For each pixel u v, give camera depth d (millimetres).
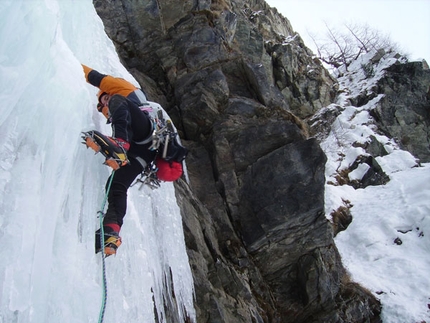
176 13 9430
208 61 9312
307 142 8477
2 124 2256
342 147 16281
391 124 17891
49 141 2518
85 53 3822
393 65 19859
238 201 8188
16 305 1907
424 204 13141
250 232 8023
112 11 8797
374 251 12070
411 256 11758
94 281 2531
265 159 8352
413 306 9891
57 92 2646
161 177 2992
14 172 2232
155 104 3121
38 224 2211
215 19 9820
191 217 6660
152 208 4758
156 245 4539
